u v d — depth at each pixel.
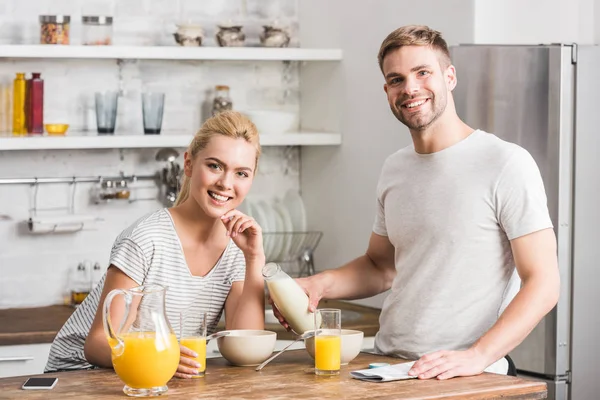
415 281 2.58
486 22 3.46
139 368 2.04
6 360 3.49
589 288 3.29
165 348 2.06
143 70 4.29
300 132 4.46
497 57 3.27
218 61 4.42
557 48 3.20
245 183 2.45
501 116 3.27
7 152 4.07
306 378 2.26
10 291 4.09
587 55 3.24
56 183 4.15
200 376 2.28
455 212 2.50
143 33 4.27
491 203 2.46
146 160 4.30
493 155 2.49
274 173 4.57
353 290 2.84
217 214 2.43
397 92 2.53
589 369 3.31
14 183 4.04
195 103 4.39
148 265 2.43
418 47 2.49
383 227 2.84
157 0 4.30
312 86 4.47
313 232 4.37
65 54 3.80
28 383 2.15
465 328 2.50
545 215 2.43
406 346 2.59
